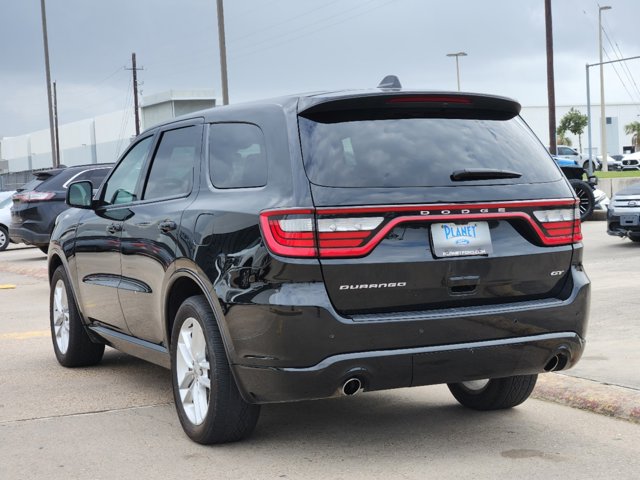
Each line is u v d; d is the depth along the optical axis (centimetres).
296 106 452
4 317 1029
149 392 617
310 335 411
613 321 792
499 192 448
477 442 481
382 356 418
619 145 8838
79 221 666
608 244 1532
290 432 507
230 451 473
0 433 519
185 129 545
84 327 684
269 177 442
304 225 415
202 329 466
